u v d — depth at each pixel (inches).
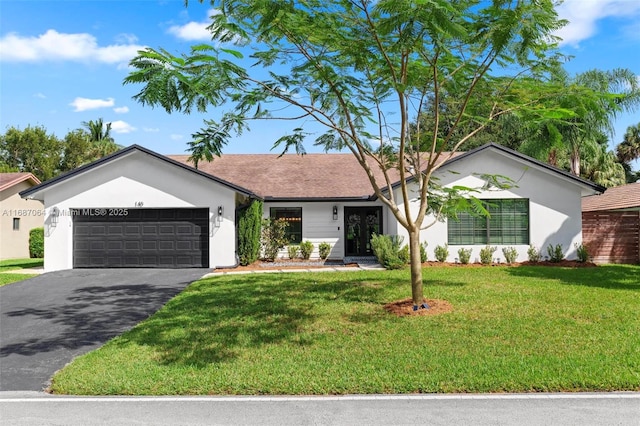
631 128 1702.8
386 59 298.0
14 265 759.1
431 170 356.2
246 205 693.9
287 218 765.3
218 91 302.0
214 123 342.6
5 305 407.8
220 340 281.3
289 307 366.0
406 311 339.0
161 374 222.1
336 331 296.8
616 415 172.4
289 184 786.8
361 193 752.3
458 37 238.8
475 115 387.2
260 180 801.6
